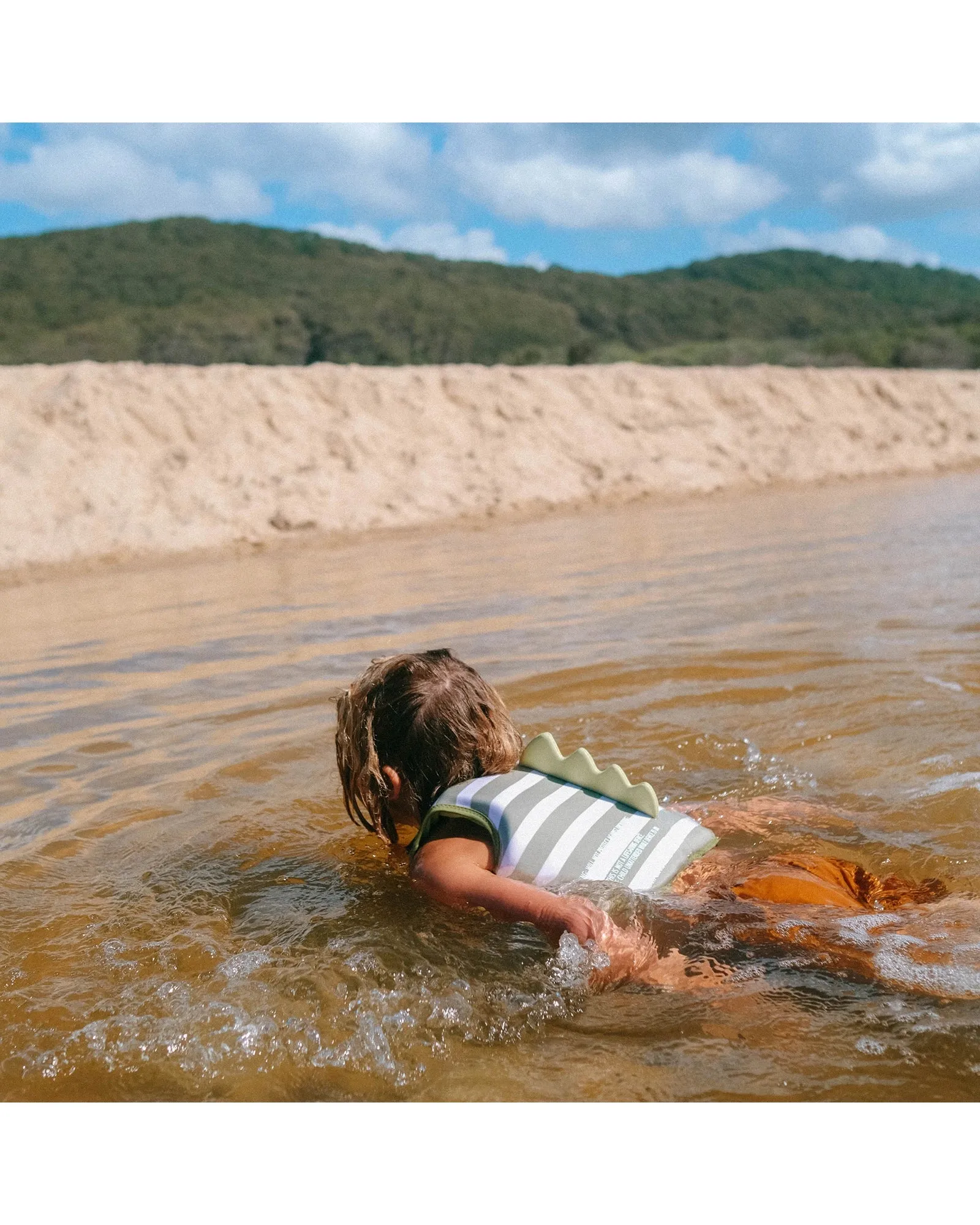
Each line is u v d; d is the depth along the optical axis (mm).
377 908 2455
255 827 2992
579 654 4863
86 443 11445
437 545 9867
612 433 14711
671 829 2490
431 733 2652
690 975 2133
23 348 48000
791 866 2496
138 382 12562
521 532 10562
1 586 8719
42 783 3521
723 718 3805
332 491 11664
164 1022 2045
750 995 2064
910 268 91000
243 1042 1992
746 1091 1837
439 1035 2008
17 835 3043
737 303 76625
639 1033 1991
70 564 9500
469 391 14523
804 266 90438
